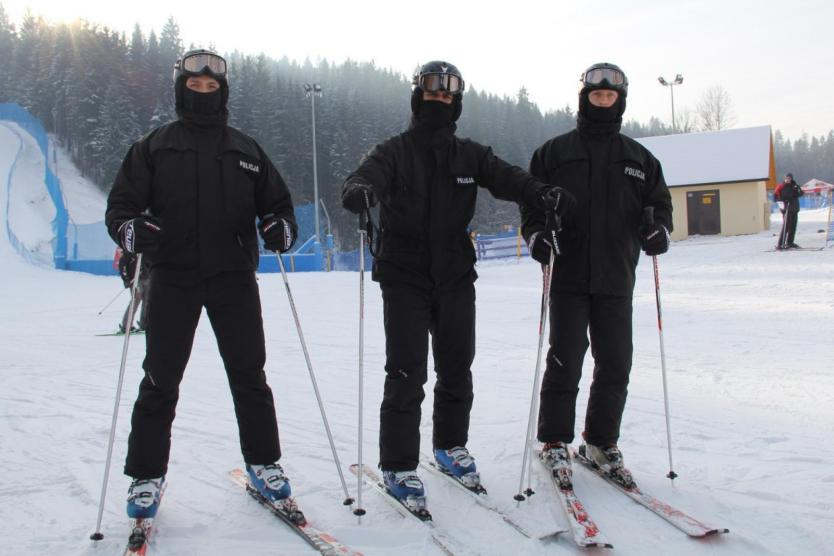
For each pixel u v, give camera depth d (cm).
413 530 238
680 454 317
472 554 221
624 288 276
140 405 245
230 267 250
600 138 282
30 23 6794
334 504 266
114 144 5047
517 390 467
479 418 393
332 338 744
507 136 7231
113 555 225
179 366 247
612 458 278
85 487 288
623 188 277
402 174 267
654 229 270
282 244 252
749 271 1205
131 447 245
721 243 1962
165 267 246
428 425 381
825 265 1207
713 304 834
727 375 478
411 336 263
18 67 6059
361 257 259
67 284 1753
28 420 405
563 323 277
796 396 414
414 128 274
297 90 6178
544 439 282
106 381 539
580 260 274
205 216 246
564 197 253
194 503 270
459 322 271
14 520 254
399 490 258
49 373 576
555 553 221
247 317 256
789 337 606
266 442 261
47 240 2645
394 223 267
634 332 678
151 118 5541
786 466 295
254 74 5903
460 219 272
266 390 262
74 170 5125
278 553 225
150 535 238
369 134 5916
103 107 5162
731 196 2372
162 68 6025
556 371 279
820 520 239
